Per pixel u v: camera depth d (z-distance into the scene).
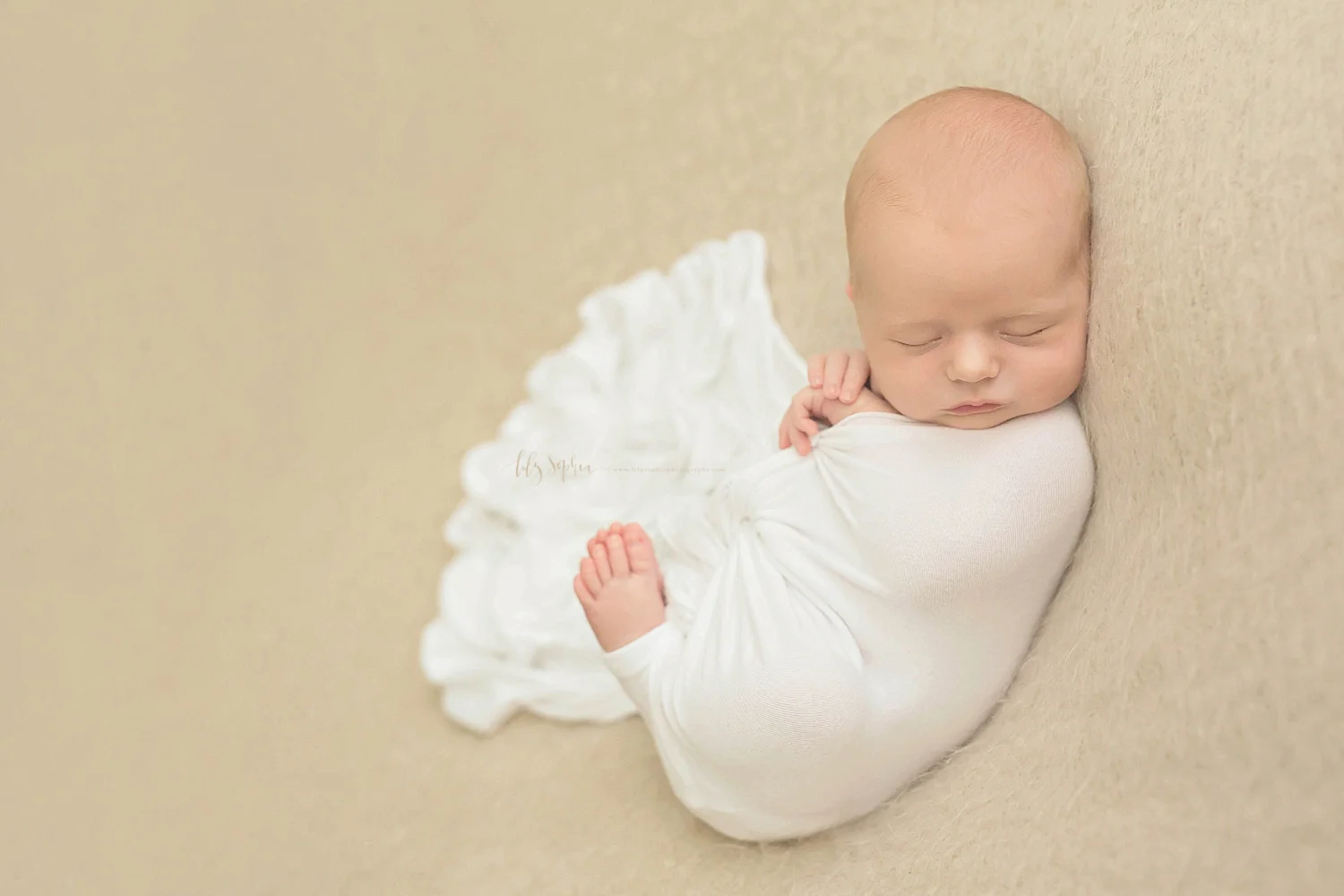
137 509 1.55
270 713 1.36
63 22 1.72
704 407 1.37
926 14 1.37
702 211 1.54
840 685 0.96
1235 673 0.73
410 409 1.57
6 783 1.38
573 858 1.14
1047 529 0.93
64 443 1.58
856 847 1.01
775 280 1.44
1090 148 0.95
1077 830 0.81
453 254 1.65
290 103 1.70
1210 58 0.83
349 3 1.70
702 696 1.01
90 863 1.29
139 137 1.69
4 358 1.62
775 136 1.51
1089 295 0.91
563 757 1.25
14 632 1.48
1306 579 0.69
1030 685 0.95
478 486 1.42
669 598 1.14
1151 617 0.81
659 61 1.61
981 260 0.87
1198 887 0.71
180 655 1.43
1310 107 0.74
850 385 1.05
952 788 0.97
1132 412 0.87
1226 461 0.77
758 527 1.06
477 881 1.16
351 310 1.63
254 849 1.25
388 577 1.45
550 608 1.31
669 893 1.06
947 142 0.90
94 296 1.65
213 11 1.71
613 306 1.50
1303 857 0.67
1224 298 0.76
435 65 1.69
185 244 1.66
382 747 1.31
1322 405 0.70
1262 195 0.75
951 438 0.96
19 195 1.68
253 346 1.62
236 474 1.56
